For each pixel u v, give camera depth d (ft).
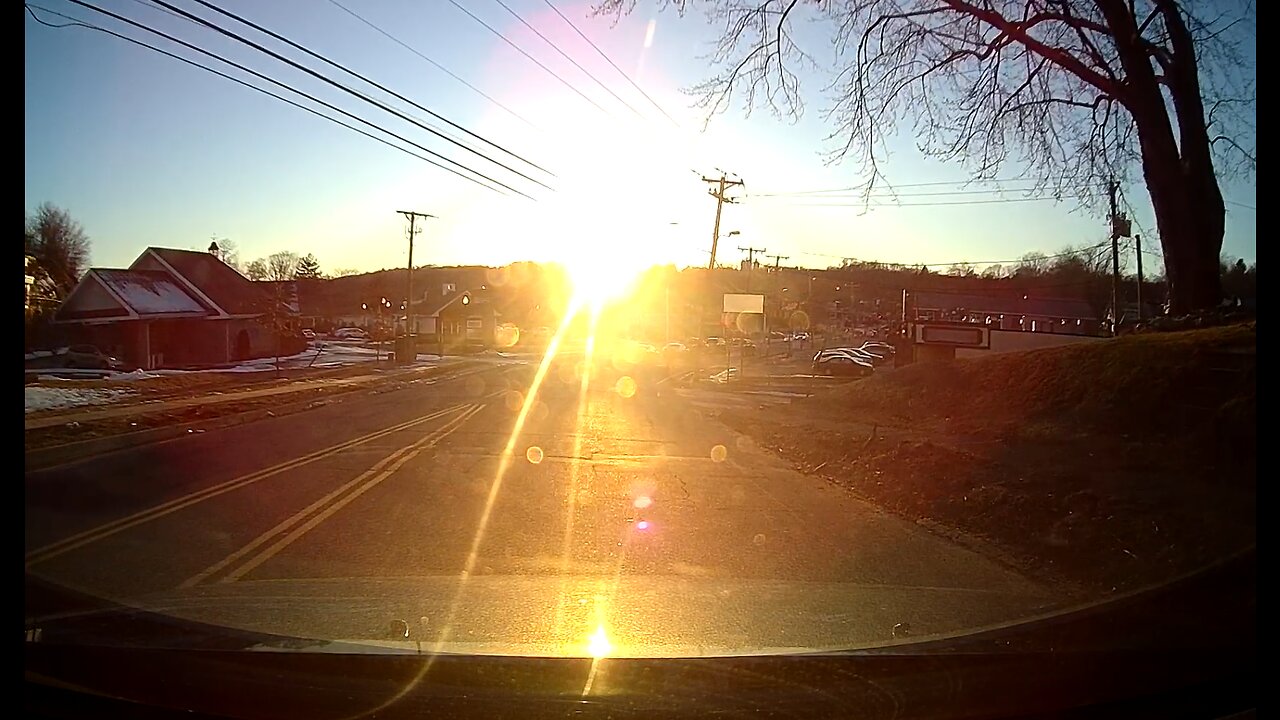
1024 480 38.42
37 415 65.77
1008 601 20.17
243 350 175.01
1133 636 16.01
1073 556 26.81
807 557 26.37
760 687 12.49
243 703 11.92
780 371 171.12
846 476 46.14
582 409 86.12
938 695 12.46
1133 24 54.90
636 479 42.83
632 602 18.56
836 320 341.00
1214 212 62.39
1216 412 44.24
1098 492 34.55
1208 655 14.49
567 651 14.10
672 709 11.68
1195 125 59.21
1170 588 21.62
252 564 23.79
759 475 45.85
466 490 38.06
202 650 13.82
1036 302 208.85
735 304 236.02
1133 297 201.16
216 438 57.36
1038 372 64.49
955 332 131.34
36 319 134.41
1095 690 12.91
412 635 15.25
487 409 83.76
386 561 24.31
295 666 13.09
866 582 22.70
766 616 17.48
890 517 34.81
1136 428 48.08
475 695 12.01
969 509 34.76
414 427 66.18
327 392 102.83
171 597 19.26
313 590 20.02
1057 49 57.11
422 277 385.29
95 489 36.83
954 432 58.65
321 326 314.14
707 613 17.60
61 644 14.19
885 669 13.30
